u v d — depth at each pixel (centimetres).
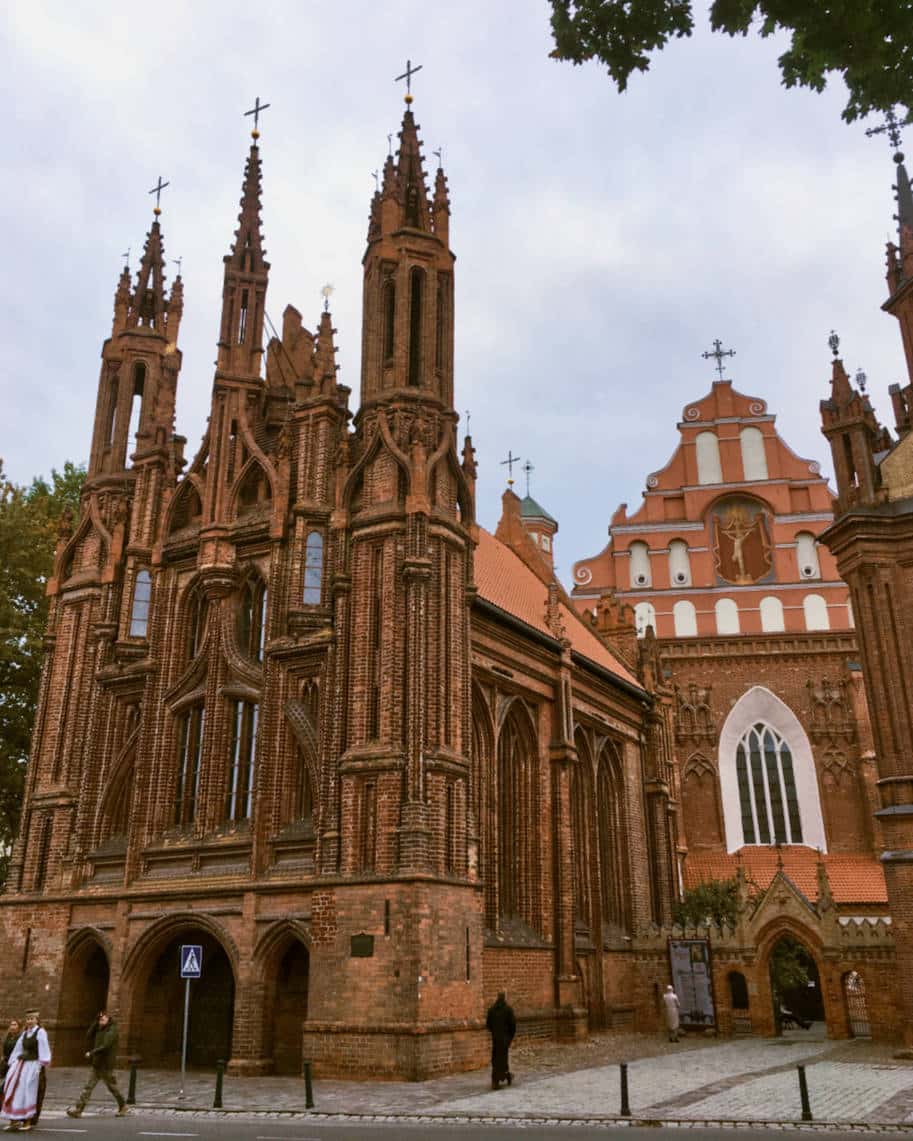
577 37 1170
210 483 3706
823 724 5828
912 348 3853
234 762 3416
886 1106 2069
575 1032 3719
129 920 3312
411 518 3203
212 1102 2331
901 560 3409
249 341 3916
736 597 6272
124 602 3825
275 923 3002
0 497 4862
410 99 3988
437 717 3038
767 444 6550
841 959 3988
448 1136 1725
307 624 3316
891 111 1189
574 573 6588
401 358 3500
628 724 5059
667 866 5050
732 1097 2252
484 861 3591
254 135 4250
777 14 1118
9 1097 1881
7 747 4697
